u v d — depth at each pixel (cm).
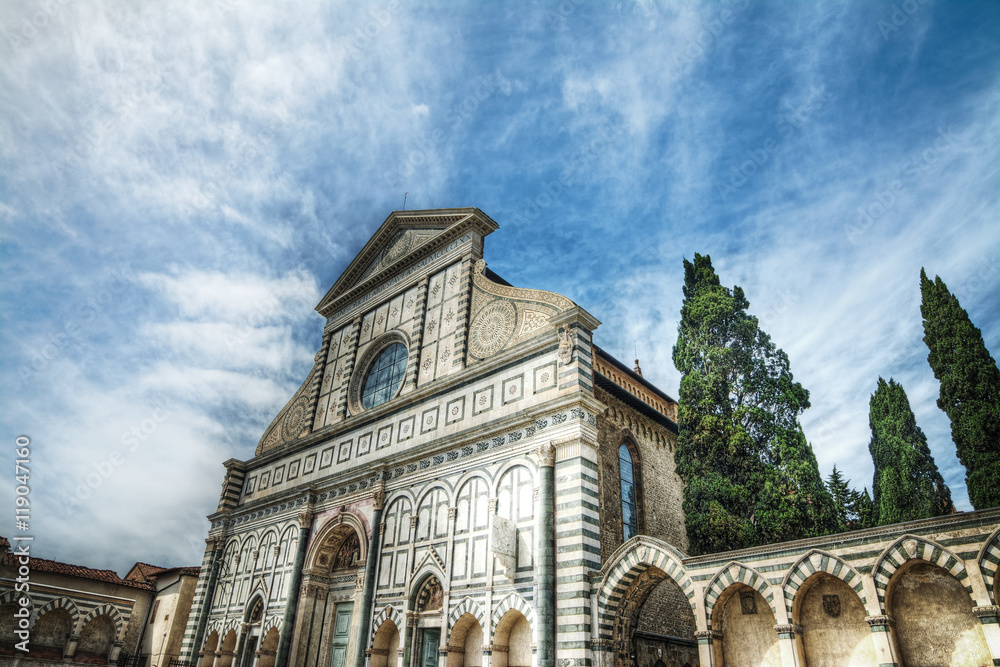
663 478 3475
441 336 3588
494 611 2483
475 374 3167
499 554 2438
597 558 2377
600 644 2172
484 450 2886
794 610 1889
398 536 3142
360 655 2961
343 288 4784
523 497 2608
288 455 4397
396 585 3006
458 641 2619
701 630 2031
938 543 1667
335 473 3781
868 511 3428
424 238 4144
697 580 2094
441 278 3825
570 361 2716
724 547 2527
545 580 2331
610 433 3114
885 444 3356
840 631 1877
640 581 2322
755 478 2634
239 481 4784
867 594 1750
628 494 3145
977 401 2475
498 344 3186
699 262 3294
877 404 3509
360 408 4025
